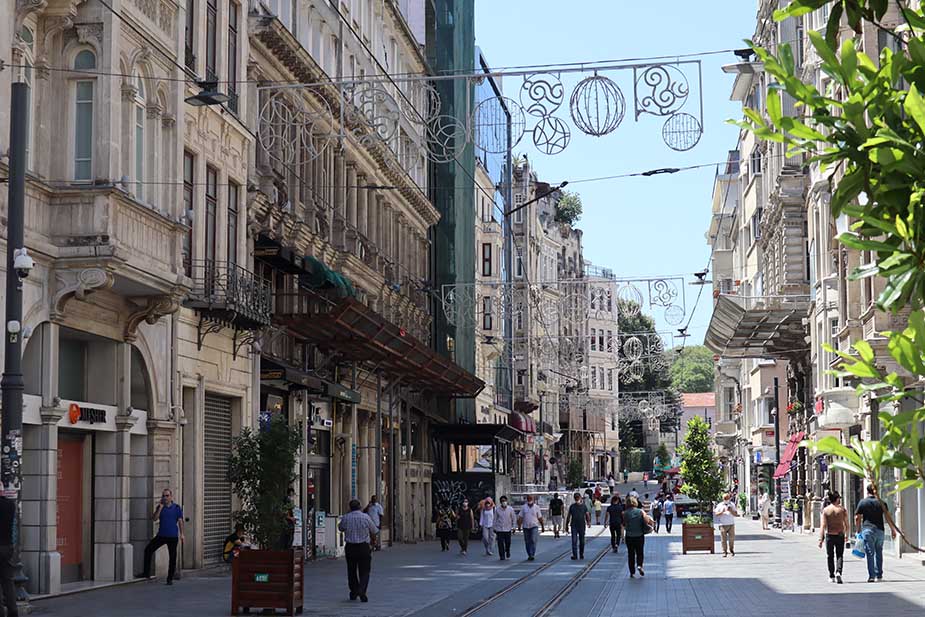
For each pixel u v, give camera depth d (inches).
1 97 856.3
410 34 2299.5
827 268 1838.1
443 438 2292.1
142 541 1085.8
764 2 2265.0
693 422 2242.9
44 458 911.0
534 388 3961.6
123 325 1040.2
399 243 2273.6
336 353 1681.8
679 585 1080.8
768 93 170.4
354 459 1847.9
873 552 1081.4
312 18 1724.9
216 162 1262.3
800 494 2426.2
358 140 1875.0
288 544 1290.6
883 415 174.7
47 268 912.9
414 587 1064.2
